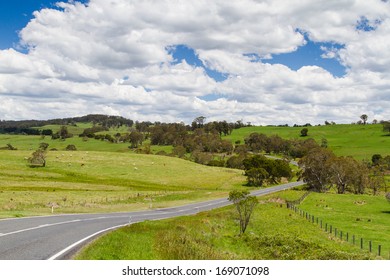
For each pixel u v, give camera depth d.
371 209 70.50
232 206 65.44
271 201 76.31
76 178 118.81
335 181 113.44
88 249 19.45
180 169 151.00
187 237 30.66
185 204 70.62
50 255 17.61
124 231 28.89
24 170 127.56
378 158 181.25
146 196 81.00
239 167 184.62
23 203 59.12
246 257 29.47
